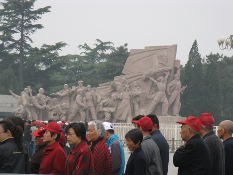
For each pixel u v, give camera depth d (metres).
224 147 13.34
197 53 98.50
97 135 11.88
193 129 11.20
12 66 94.69
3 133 11.12
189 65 95.50
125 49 97.44
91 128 11.85
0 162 10.82
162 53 56.19
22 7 95.56
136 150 11.45
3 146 10.87
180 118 53.91
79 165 10.17
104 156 11.75
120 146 13.34
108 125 13.63
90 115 55.25
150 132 12.80
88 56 116.88
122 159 13.35
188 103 93.19
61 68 96.38
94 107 55.03
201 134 12.92
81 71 106.12
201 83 93.88
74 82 99.62
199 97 93.88
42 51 91.06
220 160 12.48
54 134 11.34
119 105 54.69
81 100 54.84
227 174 13.32
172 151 42.03
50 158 11.20
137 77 55.84
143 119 12.52
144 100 55.44
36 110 54.81
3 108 62.69
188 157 11.02
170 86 55.69
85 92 55.16
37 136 11.52
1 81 84.75
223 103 104.50
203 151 11.05
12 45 95.19
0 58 94.88
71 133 10.38
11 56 94.75
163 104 54.81
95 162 11.63
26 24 96.38
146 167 11.56
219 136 13.59
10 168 10.83
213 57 113.56
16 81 85.19
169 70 55.69
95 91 55.75
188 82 94.19
